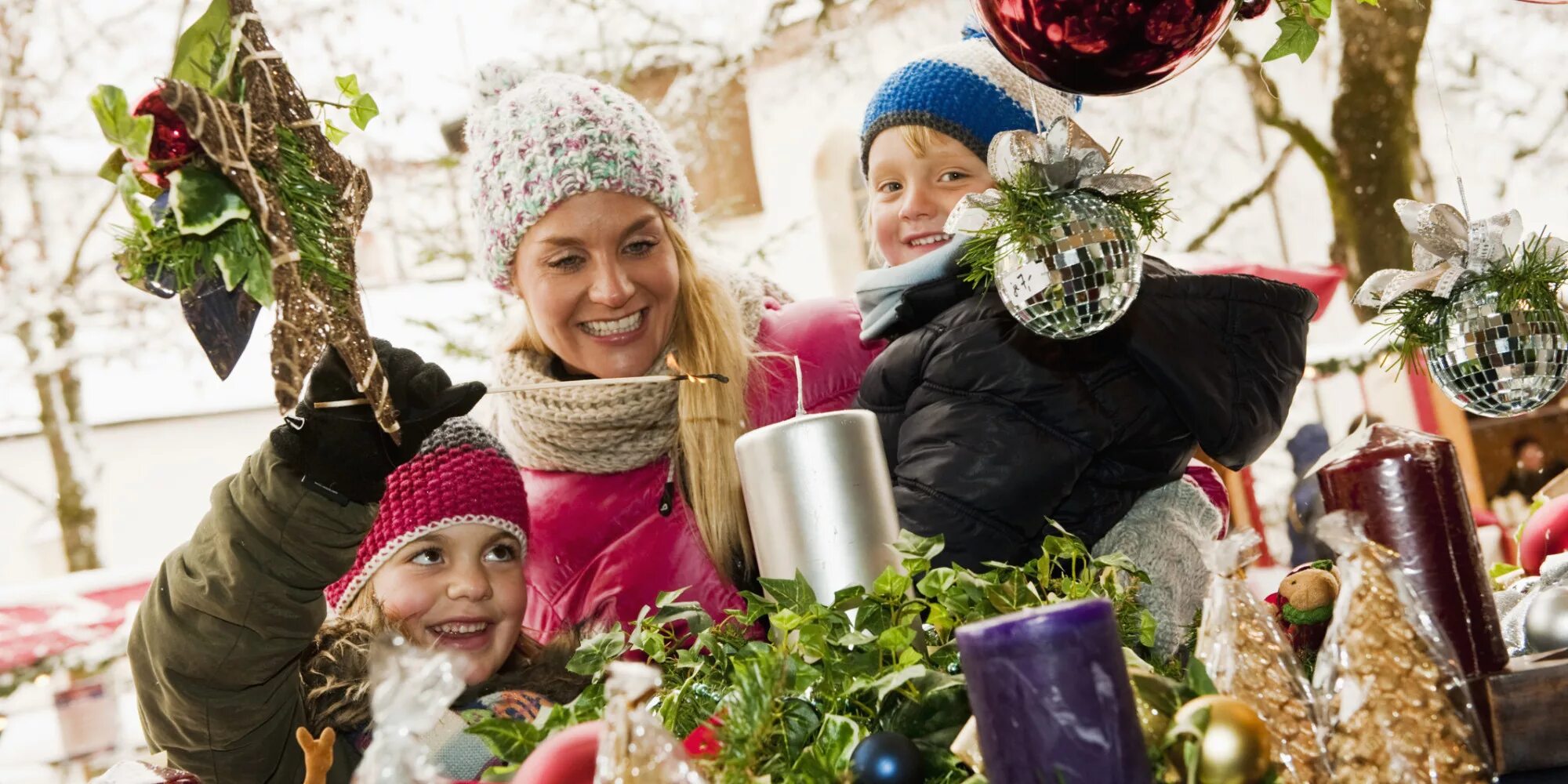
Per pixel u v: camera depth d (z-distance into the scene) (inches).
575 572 66.4
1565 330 41.4
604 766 23.8
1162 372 49.8
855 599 31.9
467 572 55.6
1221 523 58.4
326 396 34.8
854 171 358.3
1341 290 318.3
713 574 64.1
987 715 23.8
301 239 30.1
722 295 68.9
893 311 57.7
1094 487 51.5
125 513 336.2
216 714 41.4
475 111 70.6
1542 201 307.0
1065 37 37.2
